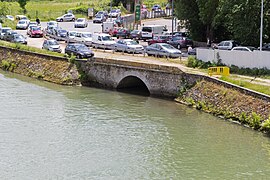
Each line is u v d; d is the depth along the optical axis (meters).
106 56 62.72
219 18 63.22
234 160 34.19
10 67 69.44
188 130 40.56
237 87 43.91
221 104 44.66
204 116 44.56
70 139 38.50
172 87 51.38
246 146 36.66
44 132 40.06
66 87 58.28
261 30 51.09
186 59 60.62
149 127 41.47
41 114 45.28
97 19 112.62
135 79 57.47
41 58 65.94
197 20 72.38
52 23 99.94
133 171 32.41
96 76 59.09
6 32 82.44
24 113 45.53
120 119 43.88
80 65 60.75
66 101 50.50
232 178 31.33
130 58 60.81
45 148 36.47
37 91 55.41
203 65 54.28
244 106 42.19
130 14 124.00
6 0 135.62
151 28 85.88
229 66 52.88
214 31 72.06
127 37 86.62
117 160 34.25
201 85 48.25
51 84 60.03
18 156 34.81
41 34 88.00
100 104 49.41
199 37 74.94
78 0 147.62
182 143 37.62
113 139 38.53
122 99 51.75
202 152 35.72
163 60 59.28
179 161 34.19
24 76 65.44
